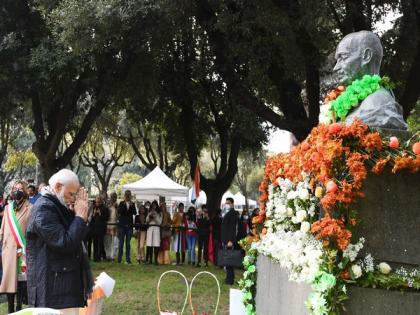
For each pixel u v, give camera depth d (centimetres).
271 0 1215
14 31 1684
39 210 462
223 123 2197
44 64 1565
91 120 1858
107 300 981
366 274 366
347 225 370
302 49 1279
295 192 428
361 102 436
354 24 1303
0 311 860
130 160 3853
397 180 377
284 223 485
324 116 463
